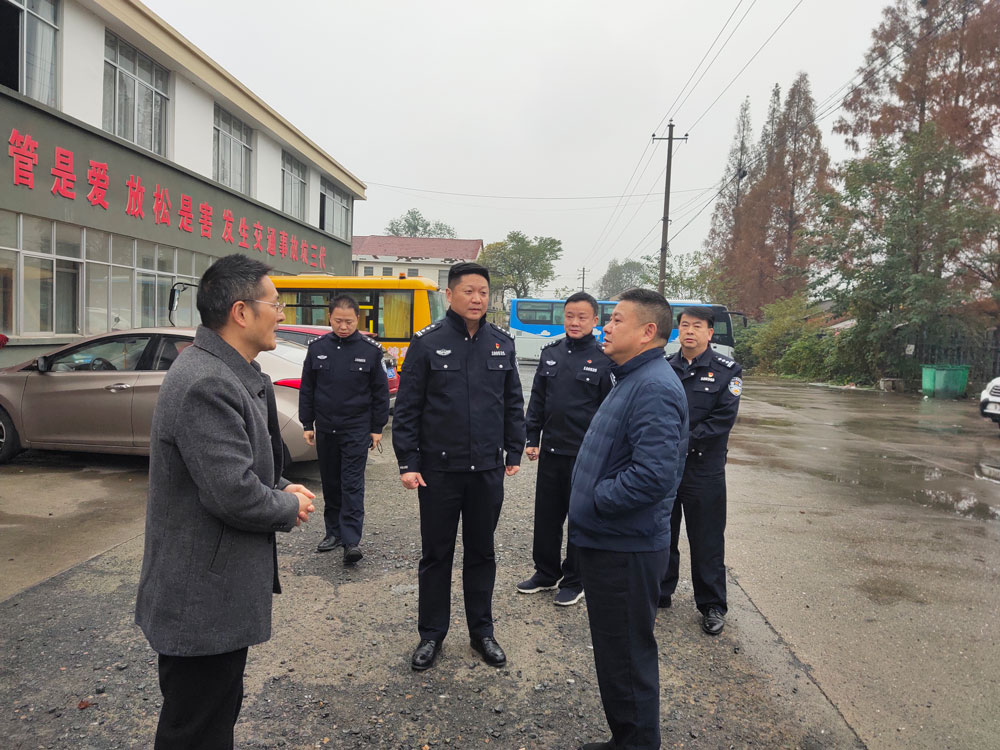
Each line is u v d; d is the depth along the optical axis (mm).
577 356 3502
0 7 8922
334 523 4121
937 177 17109
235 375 1614
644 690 2002
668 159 25766
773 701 2523
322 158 19266
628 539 1991
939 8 20094
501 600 3459
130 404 5562
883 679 2695
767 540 4500
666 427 1941
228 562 1568
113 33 11078
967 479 6676
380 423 4027
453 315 2846
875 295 17609
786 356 24203
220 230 14375
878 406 13930
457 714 2395
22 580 3395
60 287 10094
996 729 2354
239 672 1646
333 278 11234
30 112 9273
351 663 2732
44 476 5547
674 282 34938
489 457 2781
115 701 2377
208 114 13812
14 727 2209
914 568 3998
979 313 17172
